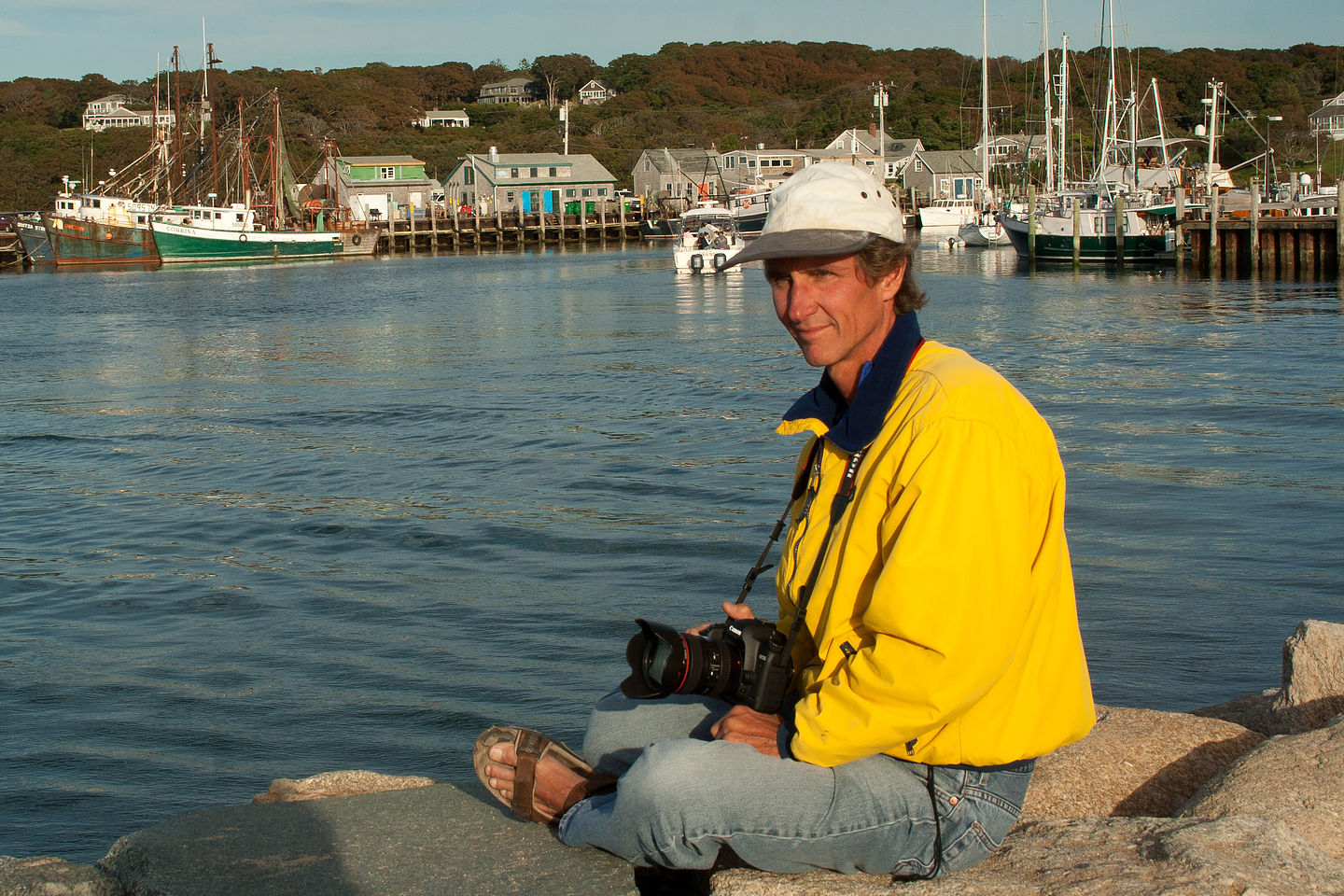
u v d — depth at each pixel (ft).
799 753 8.70
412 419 56.18
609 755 10.51
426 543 33.86
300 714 22.11
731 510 36.63
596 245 291.79
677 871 10.44
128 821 18.26
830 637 8.80
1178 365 67.62
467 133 407.44
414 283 172.65
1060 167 190.39
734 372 70.28
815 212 8.70
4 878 9.89
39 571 32.27
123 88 427.74
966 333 88.28
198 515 37.99
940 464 8.04
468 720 21.59
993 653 8.05
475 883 9.64
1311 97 373.81
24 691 23.63
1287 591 27.12
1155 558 29.96
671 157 318.45
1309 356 69.62
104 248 225.15
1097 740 12.07
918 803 8.76
